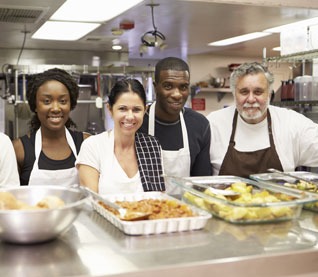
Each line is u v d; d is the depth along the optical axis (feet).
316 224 4.50
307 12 12.10
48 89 6.80
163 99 6.78
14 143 7.03
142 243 3.80
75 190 4.42
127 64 20.57
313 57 11.00
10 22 13.04
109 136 5.97
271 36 16.70
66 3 10.76
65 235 4.02
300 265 3.65
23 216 3.47
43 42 17.20
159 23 13.69
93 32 14.97
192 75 23.50
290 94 11.96
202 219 4.16
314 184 5.46
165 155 6.97
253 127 7.17
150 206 4.44
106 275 3.14
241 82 6.80
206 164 7.38
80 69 16.66
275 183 5.41
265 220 4.48
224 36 16.65
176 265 3.30
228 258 3.45
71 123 7.84
